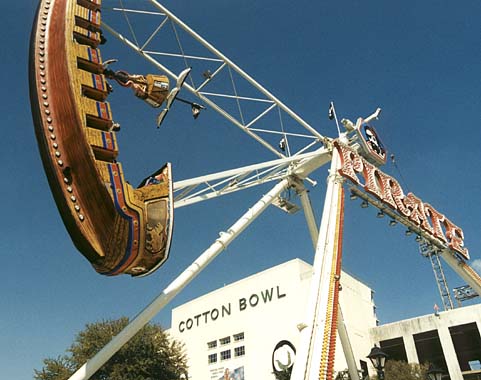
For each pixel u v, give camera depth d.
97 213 15.98
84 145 15.97
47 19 18.14
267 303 77.88
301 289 74.56
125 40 26.69
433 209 47.00
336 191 33.88
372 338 79.75
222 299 84.44
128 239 16.30
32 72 16.98
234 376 76.56
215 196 28.23
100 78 17.88
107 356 19.97
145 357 56.31
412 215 42.84
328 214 31.69
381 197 39.16
